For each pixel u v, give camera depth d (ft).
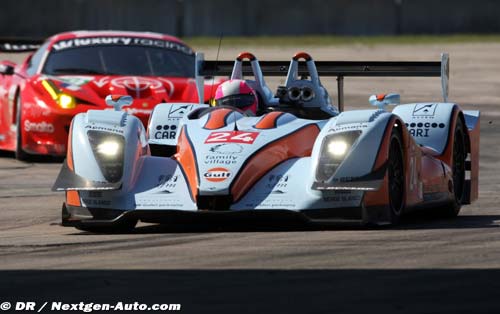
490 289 62.13
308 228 87.61
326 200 84.33
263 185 85.97
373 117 86.74
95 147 87.66
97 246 80.07
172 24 432.66
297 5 444.96
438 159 99.50
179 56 165.89
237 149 87.71
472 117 109.19
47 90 151.23
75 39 165.48
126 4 424.05
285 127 92.02
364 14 444.55
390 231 84.99
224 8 438.81
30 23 415.64
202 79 115.65
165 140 101.96
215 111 95.14
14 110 155.63
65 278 66.85
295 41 398.83
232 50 343.26
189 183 86.58
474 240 79.82
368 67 109.29
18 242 83.10
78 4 418.72
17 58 293.02
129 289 63.26
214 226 91.09
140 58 163.02
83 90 151.53
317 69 110.32
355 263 70.13
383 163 84.53
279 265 69.82
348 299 59.93
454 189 103.24
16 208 107.14
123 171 86.84
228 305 58.85
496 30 445.37
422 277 65.51
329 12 445.78
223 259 72.49
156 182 87.81
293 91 102.01
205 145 88.99
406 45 374.02
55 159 153.48
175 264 70.95
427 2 444.96
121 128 89.56
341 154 84.23
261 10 442.91
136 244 80.74
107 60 161.89
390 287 62.85
